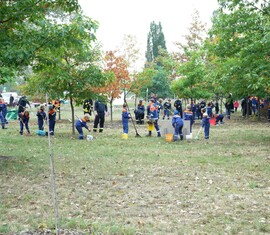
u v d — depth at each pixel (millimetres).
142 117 28516
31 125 26656
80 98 20469
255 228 6371
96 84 19938
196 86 29203
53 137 19438
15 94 49625
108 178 10062
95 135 20562
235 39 16578
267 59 15914
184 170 11086
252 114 37594
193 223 6629
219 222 6660
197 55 28828
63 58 18906
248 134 20844
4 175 10234
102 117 22266
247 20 15867
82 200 7988
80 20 10953
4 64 10719
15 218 6867
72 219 6707
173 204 7750
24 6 10398
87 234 5980
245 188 9000
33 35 10844
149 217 6965
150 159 12938
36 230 6211
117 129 24328
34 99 29672
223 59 17938
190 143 17359
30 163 11961
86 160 12672
